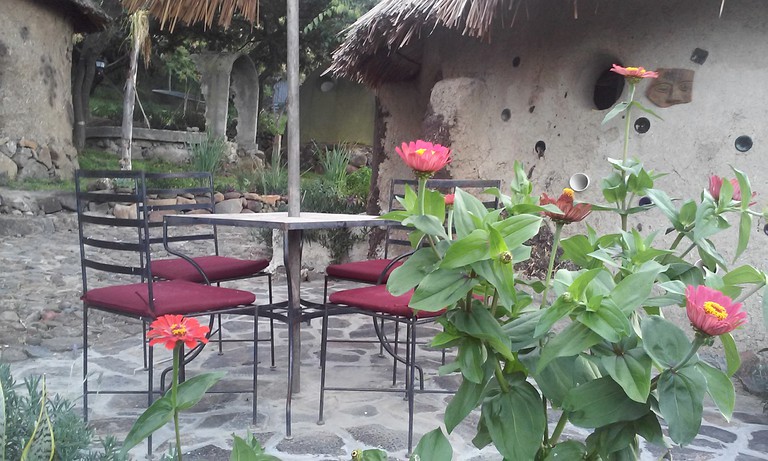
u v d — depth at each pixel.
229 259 3.79
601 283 1.04
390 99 6.50
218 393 3.20
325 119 17.44
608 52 4.26
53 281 6.11
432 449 1.06
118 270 2.82
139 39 12.09
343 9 15.70
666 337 0.95
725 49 3.76
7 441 1.54
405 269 1.07
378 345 4.23
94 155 14.89
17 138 10.95
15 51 10.77
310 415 2.98
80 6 11.84
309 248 6.59
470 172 5.11
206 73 15.84
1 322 4.47
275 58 19.27
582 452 1.07
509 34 4.93
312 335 4.46
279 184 13.12
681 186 3.89
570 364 1.08
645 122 4.06
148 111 20.67
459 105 5.09
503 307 1.19
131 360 3.76
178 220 3.11
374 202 6.58
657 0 4.01
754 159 3.65
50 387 3.25
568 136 4.45
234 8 3.82
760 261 3.62
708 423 2.99
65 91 12.30
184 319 1.17
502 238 0.95
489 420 1.07
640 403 0.97
